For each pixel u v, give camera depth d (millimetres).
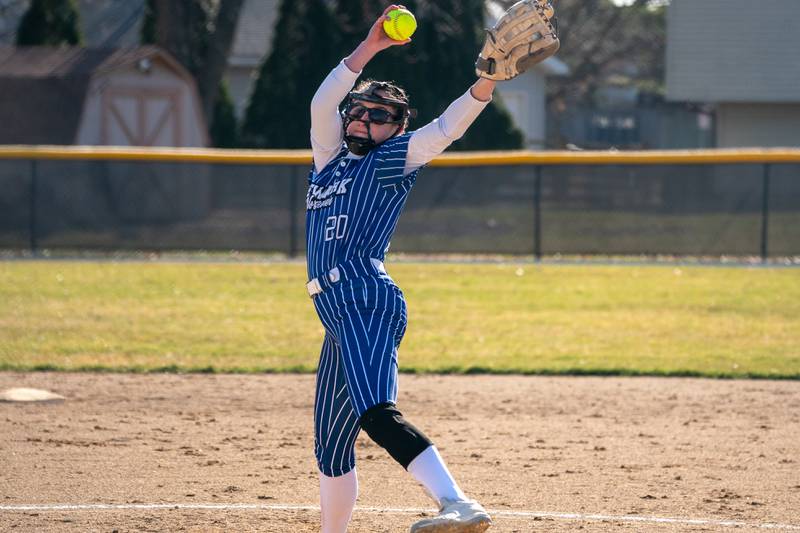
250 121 84562
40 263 56406
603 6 157125
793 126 88938
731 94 87812
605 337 35281
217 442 21703
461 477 19078
